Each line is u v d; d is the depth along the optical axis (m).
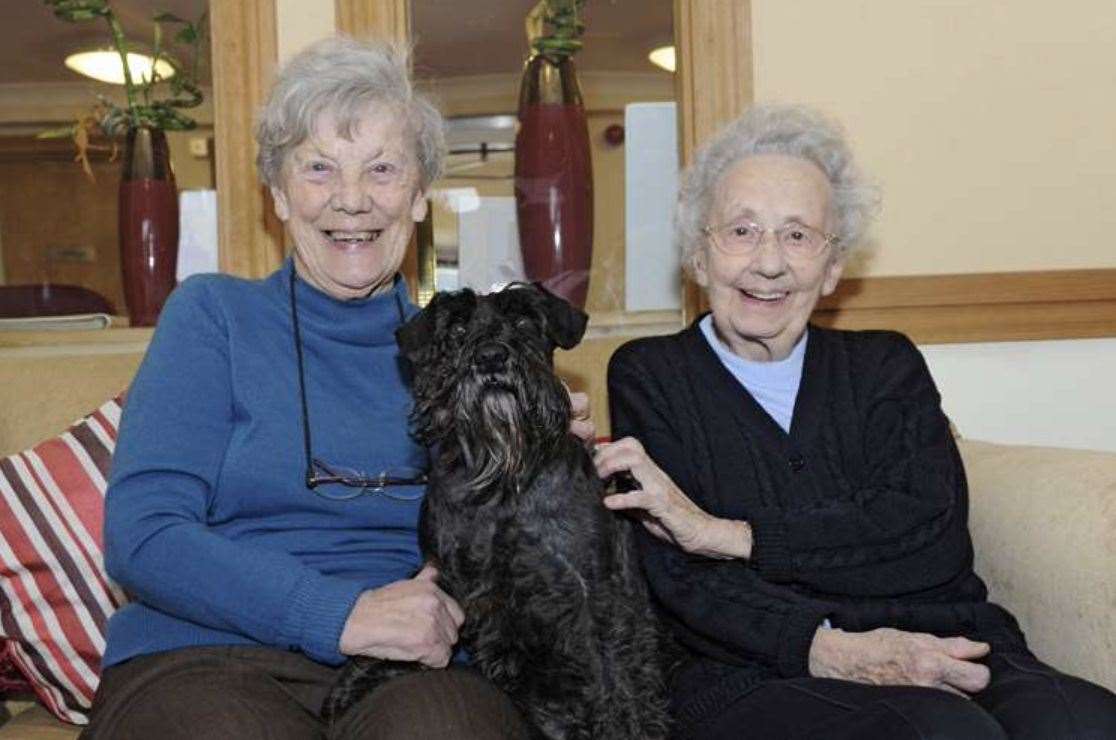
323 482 2.21
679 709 2.21
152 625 2.11
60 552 2.50
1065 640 2.20
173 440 2.11
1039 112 3.38
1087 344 3.38
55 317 3.22
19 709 2.66
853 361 2.47
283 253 3.21
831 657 2.11
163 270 3.24
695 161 2.59
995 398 3.36
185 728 1.75
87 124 3.25
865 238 2.79
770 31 3.30
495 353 2.25
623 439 2.26
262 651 2.05
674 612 2.27
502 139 3.24
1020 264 3.37
